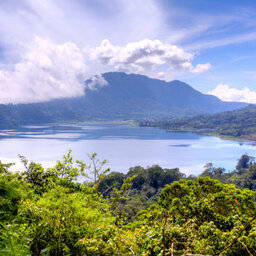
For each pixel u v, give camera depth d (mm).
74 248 3877
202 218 6176
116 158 131500
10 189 4250
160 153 150625
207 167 108250
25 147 156125
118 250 3668
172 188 8336
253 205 6797
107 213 6051
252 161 123250
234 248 3729
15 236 2975
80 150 148875
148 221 6289
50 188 7168
